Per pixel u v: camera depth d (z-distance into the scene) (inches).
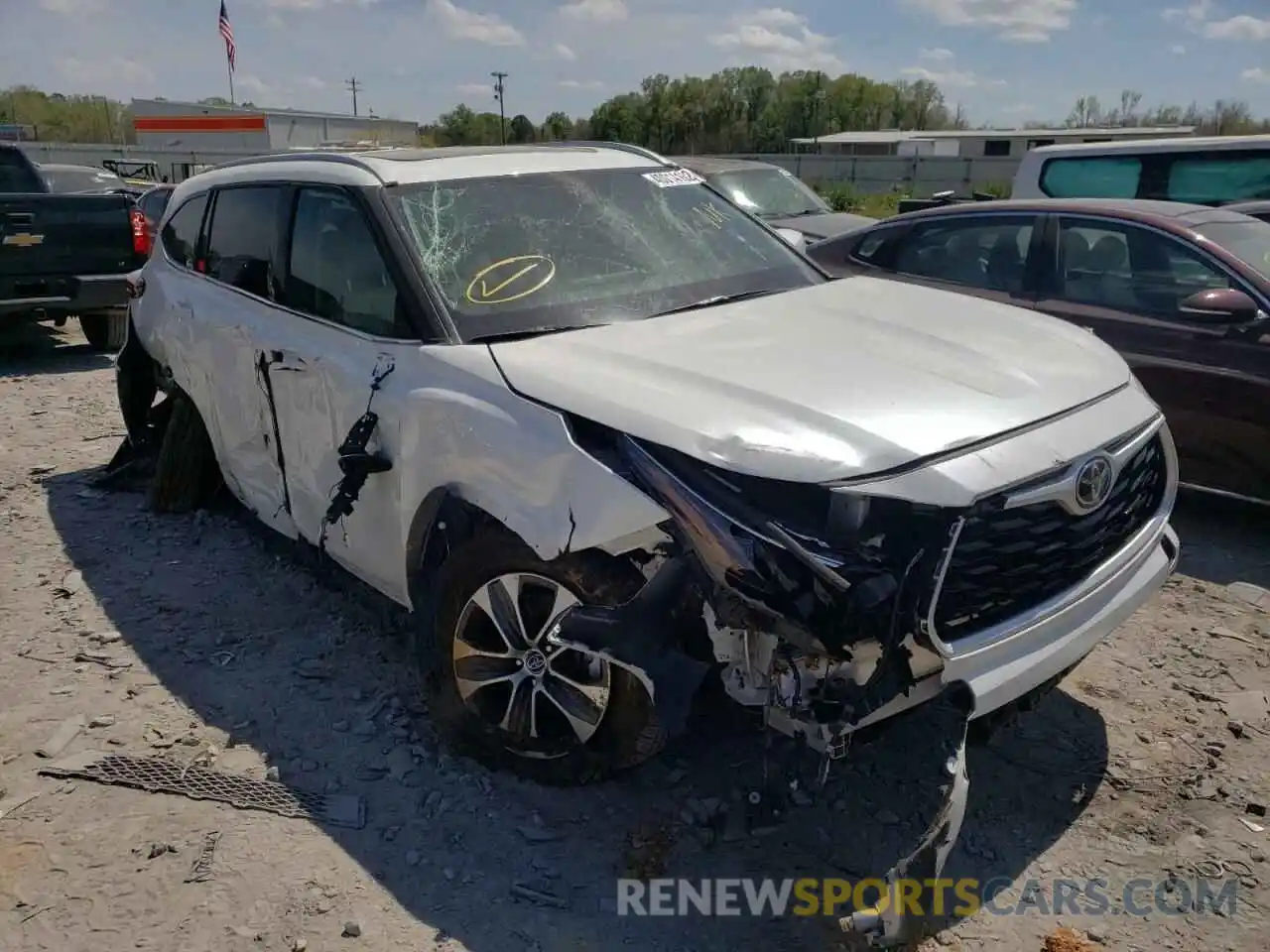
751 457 104.4
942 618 105.7
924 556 102.2
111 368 379.6
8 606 182.5
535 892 114.0
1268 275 211.6
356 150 174.6
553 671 123.0
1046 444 112.5
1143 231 227.0
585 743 123.6
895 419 110.2
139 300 221.9
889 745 138.7
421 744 139.6
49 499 235.3
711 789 129.2
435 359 132.6
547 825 124.2
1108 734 142.4
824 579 100.0
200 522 217.2
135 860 119.6
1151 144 399.5
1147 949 106.5
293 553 198.7
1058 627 113.5
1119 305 227.1
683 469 107.4
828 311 146.9
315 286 160.2
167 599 183.5
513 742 128.4
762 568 102.3
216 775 134.3
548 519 114.7
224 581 189.9
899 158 1571.1
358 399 142.9
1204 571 196.2
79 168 522.9
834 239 287.9
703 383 117.1
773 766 111.8
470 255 145.7
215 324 183.8
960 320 145.3
